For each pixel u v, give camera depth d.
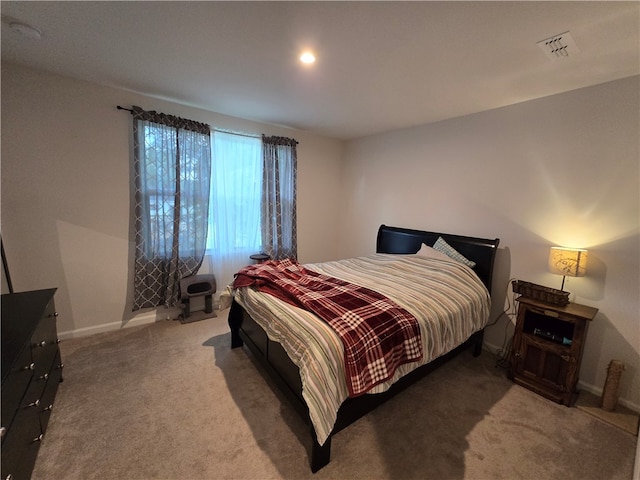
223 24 1.56
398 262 2.88
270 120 3.49
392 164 3.76
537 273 2.46
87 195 2.62
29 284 2.45
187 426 1.72
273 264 2.70
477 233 2.87
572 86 2.14
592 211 2.14
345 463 1.51
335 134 4.09
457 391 2.14
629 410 1.96
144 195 2.85
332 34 1.61
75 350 2.51
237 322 2.62
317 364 1.39
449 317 2.02
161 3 1.40
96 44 1.82
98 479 1.39
